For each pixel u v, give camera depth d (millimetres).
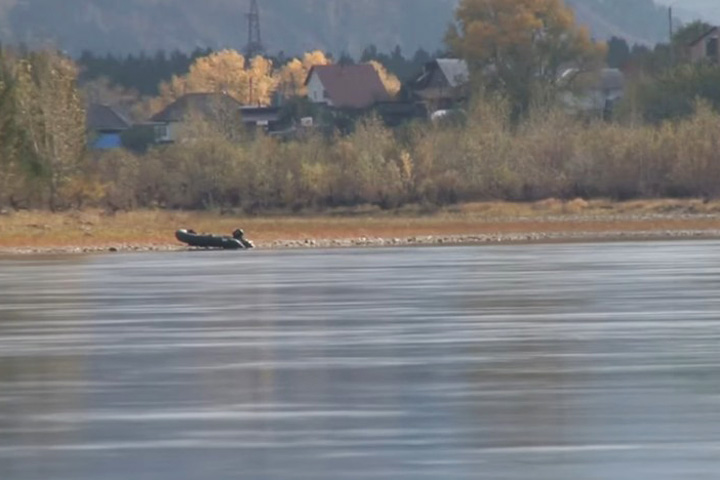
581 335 115688
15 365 100312
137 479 65625
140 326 126250
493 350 106500
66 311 141375
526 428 75625
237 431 75688
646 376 92438
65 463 68750
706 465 67125
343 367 98000
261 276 192625
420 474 66188
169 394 87250
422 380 91750
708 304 141750
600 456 69062
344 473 66562
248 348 109250
